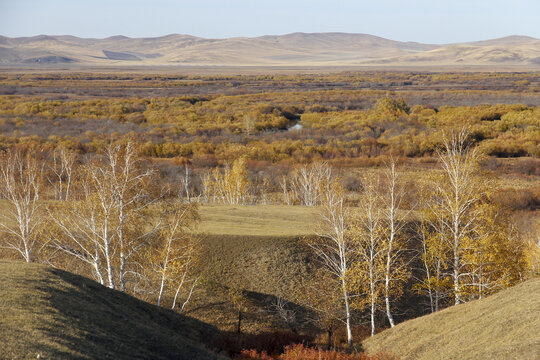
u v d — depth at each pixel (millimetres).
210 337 33031
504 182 92312
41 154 102438
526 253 47281
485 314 27109
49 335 20625
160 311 32812
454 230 38125
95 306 26734
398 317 44562
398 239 42688
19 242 44219
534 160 109188
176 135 136625
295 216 63156
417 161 107750
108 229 37312
